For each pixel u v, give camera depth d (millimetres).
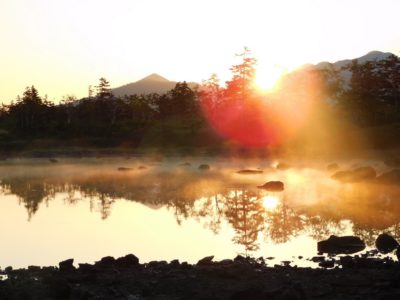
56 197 35062
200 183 41656
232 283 13195
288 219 24484
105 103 128000
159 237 21094
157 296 12203
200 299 11570
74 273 14742
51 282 12578
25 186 42719
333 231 21328
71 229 23125
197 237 20906
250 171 50062
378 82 94188
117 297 12180
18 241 20641
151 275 14242
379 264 14867
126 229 22922
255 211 27250
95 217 26406
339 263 15672
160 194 35438
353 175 40781
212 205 29906
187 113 120375
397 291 11953
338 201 29766
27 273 15031
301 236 20594
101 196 35125
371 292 11930
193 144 90938
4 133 114938
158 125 107688
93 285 13391
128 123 115312
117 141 99750
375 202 28875
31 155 87750
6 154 90938
